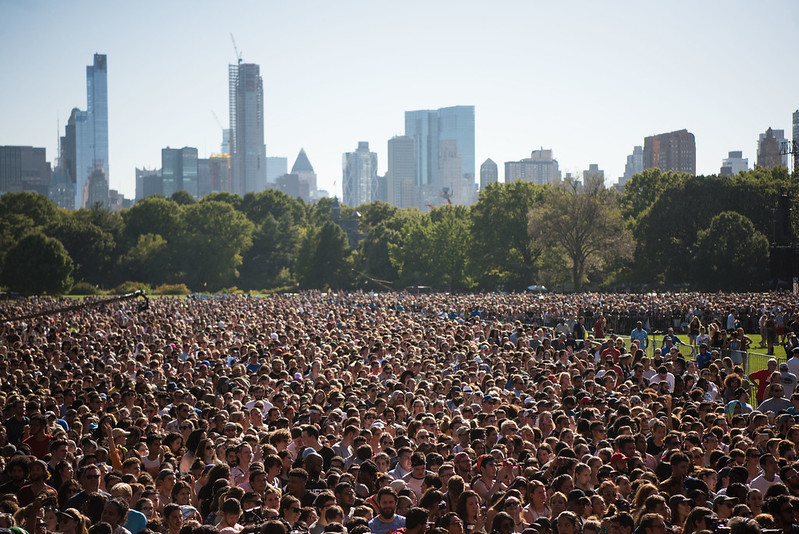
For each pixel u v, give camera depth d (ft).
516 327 116.26
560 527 31.68
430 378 68.08
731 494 36.58
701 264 311.27
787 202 210.59
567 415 53.01
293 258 523.70
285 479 41.22
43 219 525.75
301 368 81.46
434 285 409.08
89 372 72.13
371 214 595.88
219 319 160.45
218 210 509.35
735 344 112.47
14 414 51.75
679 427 52.75
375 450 48.55
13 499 33.88
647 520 31.30
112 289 474.49
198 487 40.42
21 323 138.62
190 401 58.13
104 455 43.70
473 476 41.09
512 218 392.27
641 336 111.24
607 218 331.98
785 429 50.03
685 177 420.36
